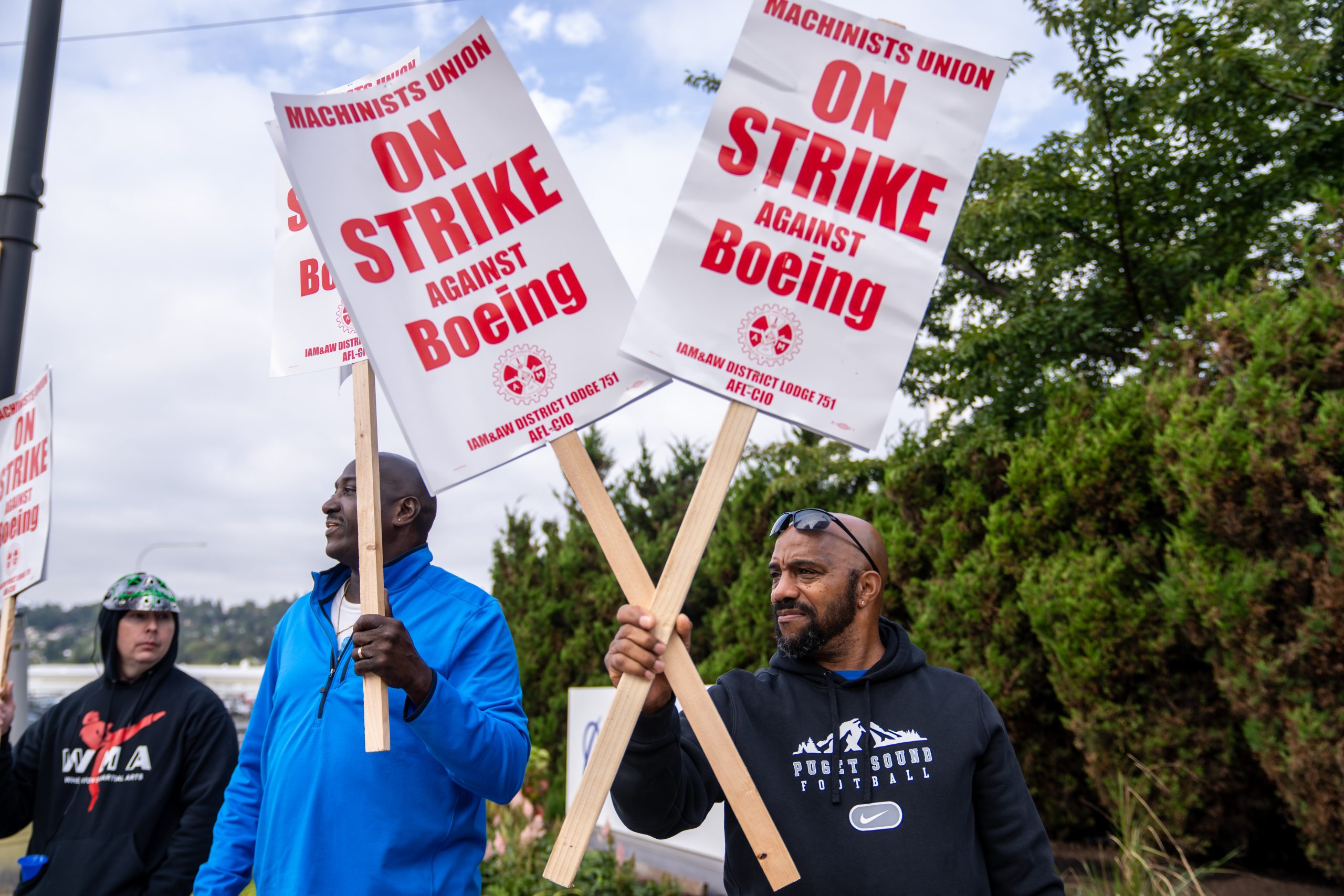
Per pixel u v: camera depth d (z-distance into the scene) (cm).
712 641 852
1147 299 760
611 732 166
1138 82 731
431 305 193
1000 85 186
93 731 306
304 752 213
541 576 1052
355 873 202
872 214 184
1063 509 574
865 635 219
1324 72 689
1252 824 513
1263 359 457
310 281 230
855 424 178
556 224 196
